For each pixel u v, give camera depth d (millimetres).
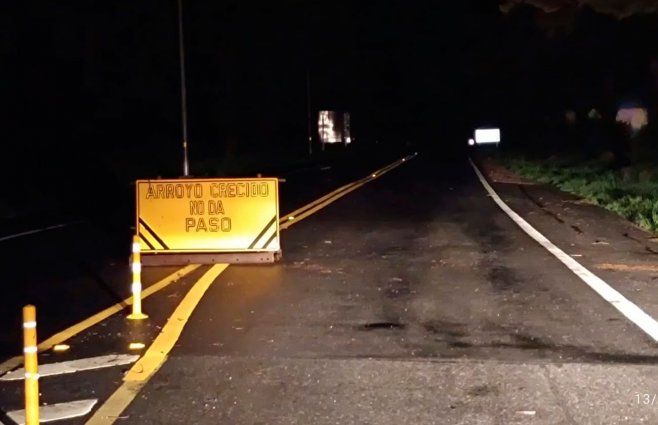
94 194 30328
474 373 7129
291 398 6570
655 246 14578
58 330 8922
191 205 13203
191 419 6148
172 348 8070
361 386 6832
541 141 56906
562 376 7004
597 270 12133
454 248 14648
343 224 18688
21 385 7039
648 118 35344
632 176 27172
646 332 8445
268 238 13172
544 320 9047
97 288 11422
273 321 9156
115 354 7914
